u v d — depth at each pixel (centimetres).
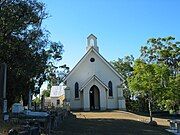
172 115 5066
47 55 3741
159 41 5431
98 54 5316
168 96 3722
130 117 4078
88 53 5312
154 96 3566
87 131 2502
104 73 5325
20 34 3456
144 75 3531
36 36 3553
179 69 5359
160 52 5372
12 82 3369
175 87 3747
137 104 6172
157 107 6056
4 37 3288
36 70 3484
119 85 5284
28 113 2573
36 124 1777
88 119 3559
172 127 3077
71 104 5172
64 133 2284
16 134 1292
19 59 3353
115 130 2691
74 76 5253
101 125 2973
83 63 5303
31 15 3425
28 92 3784
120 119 3703
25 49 3388
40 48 3628
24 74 3350
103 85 5178
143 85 3519
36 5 3506
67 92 5169
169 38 5391
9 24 3275
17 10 3347
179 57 5400
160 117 4694
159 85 3550
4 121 1912
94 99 5209
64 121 3112
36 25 3538
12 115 2427
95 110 5047
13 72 3306
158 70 3538
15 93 3488
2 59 3269
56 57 4191
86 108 5059
